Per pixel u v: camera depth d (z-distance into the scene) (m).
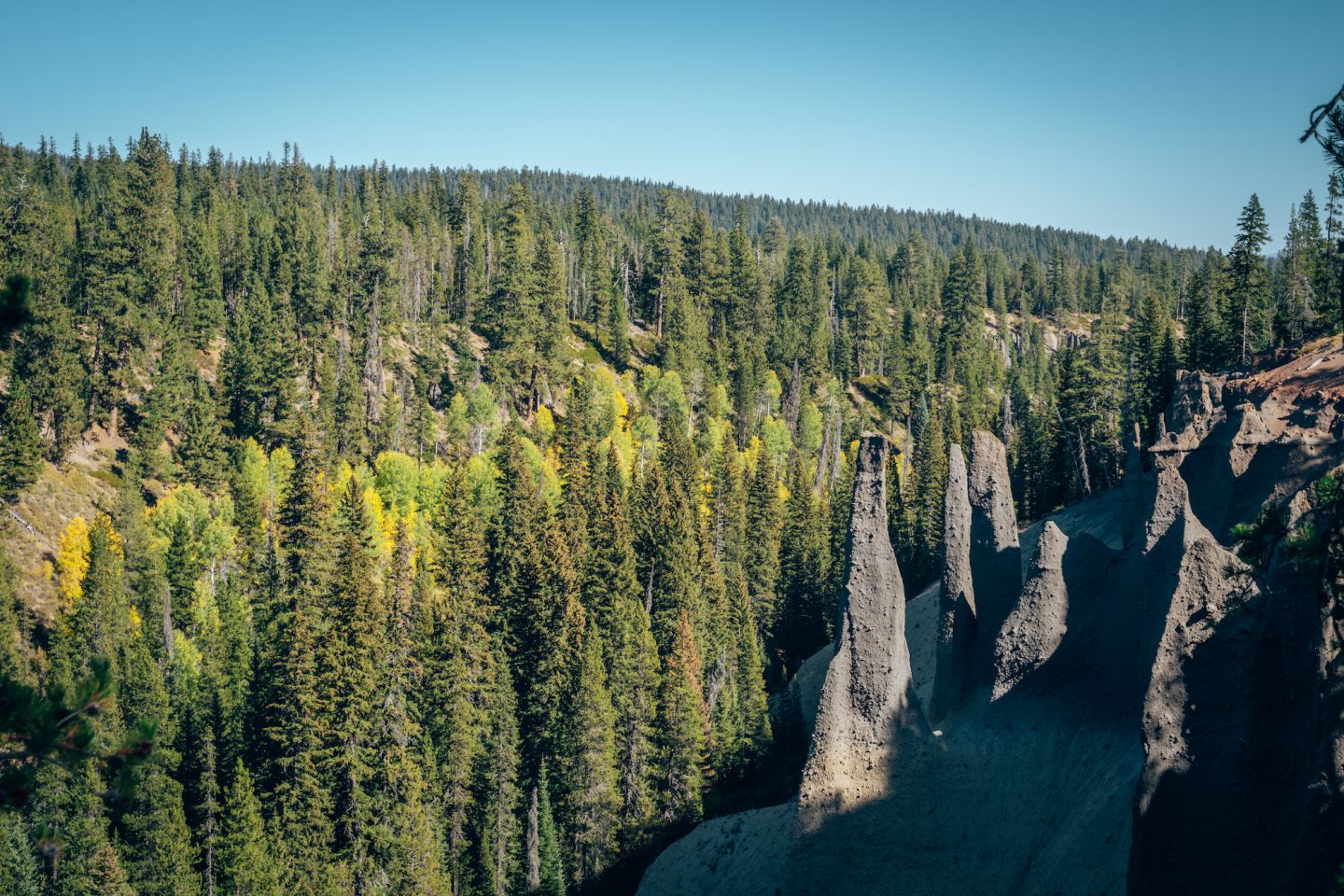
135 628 78.81
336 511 100.00
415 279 167.75
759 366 174.00
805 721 77.81
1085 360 104.62
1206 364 95.44
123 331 116.88
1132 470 59.53
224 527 95.44
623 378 168.25
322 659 62.03
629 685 66.25
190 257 146.75
